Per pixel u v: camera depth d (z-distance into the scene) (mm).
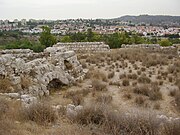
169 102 14984
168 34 107812
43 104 9641
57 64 19828
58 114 9648
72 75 20609
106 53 31781
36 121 8781
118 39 46938
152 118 8125
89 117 8828
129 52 31844
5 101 10227
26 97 12297
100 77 21094
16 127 7785
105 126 8070
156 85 18266
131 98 15570
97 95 15930
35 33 117375
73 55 22609
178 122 7895
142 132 7664
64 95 16188
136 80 20047
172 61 27703
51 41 44281
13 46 41031
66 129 7930
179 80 19156
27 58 19781
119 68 24688
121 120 8234
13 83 14305
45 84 16375
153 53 33875
